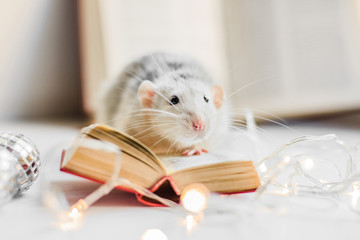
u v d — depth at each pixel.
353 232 0.30
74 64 1.69
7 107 1.62
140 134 0.46
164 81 0.47
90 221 0.32
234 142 0.51
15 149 0.35
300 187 0.38
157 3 1.46
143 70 0.53
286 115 0.97
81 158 0.33
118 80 0.56
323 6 0.96
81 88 1.71
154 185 0.34
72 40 1.66
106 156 0.33
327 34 0.96
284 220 0.32
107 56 1.52
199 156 0.39
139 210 0.34
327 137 0.36
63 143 0.33
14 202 0.36
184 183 0.35
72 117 1.61
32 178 0.37
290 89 1.01
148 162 0.34
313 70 0.98
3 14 1.55
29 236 0.30
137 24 1.50
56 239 0.30
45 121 1.43
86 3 1.58
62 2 1.61
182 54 0.58
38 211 0.34
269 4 1.05
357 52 0.93
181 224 0.32
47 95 1.69
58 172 0.44
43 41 1.63
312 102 0.98
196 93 0.45
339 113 0.97
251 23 1.11
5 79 1.61
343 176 0.41
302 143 0.49
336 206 0.34
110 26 1.51
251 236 0.30
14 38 1.59
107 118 0.55
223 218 0.32
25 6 1.57
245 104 1.02
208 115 0.43
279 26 1.03
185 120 0.42
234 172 0.36
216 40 1.27
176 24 1.42
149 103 0.45
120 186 0.34
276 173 0.34
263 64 1.06
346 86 0.95
